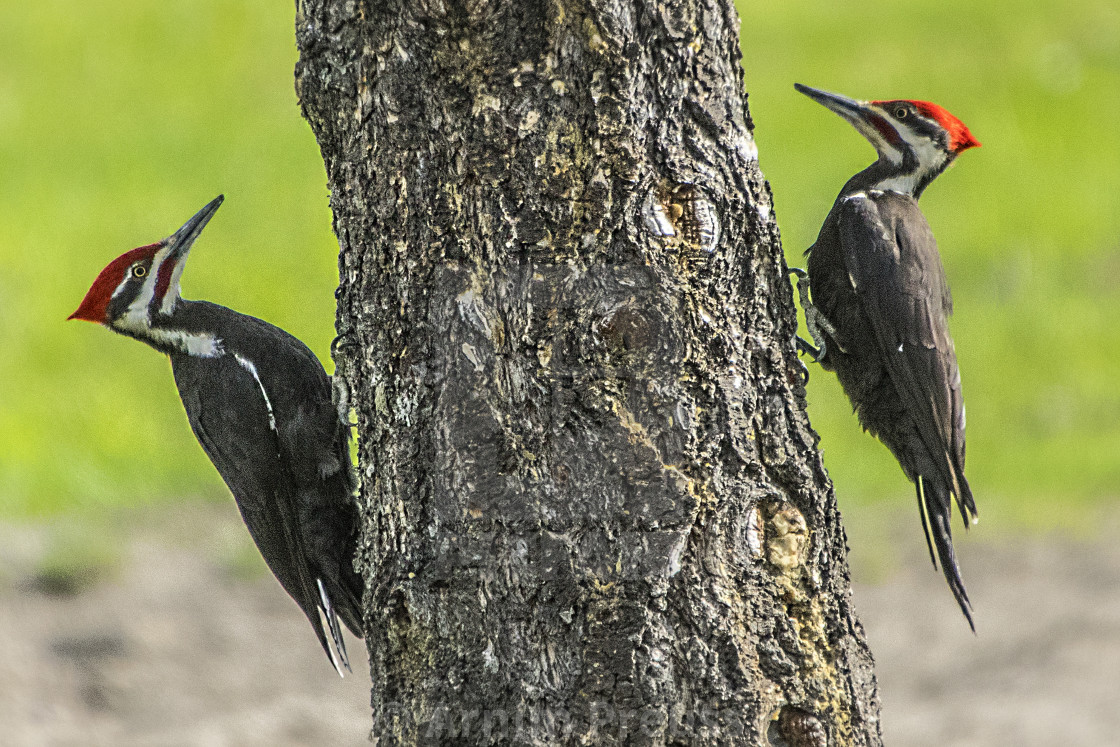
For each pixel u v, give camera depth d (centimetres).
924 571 1677
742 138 729
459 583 714
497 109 689
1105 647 1466
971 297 2530
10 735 1243
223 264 2488
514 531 704
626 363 698
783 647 724
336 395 853
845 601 758
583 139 690
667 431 701
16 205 2869
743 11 4447
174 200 2880
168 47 4006
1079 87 3588
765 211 735
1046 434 2042
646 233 700
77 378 2175
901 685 1440
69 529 1692
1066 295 2498
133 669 1395
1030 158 3188
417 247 711
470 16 676
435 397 713
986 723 1323
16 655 1392
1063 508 1825
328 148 743
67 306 2416
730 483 716
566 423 700
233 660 1435
